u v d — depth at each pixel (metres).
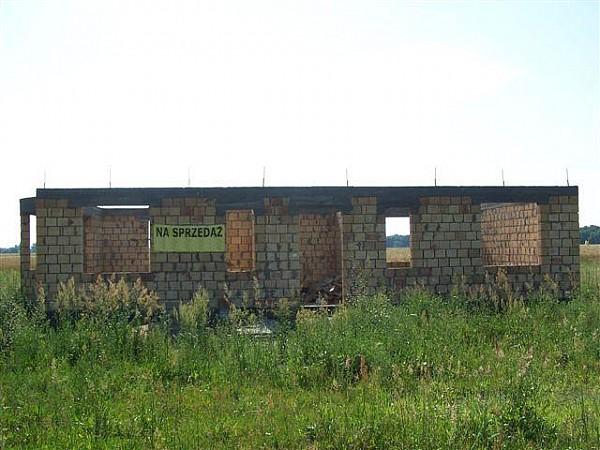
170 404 9.27
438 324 13.39
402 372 10.45
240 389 10.09
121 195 17.44
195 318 13.56
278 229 17.81
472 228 18.20
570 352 11.78
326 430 7.93
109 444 7.82
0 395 9.50
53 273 17.27
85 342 12.11
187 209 17.62
